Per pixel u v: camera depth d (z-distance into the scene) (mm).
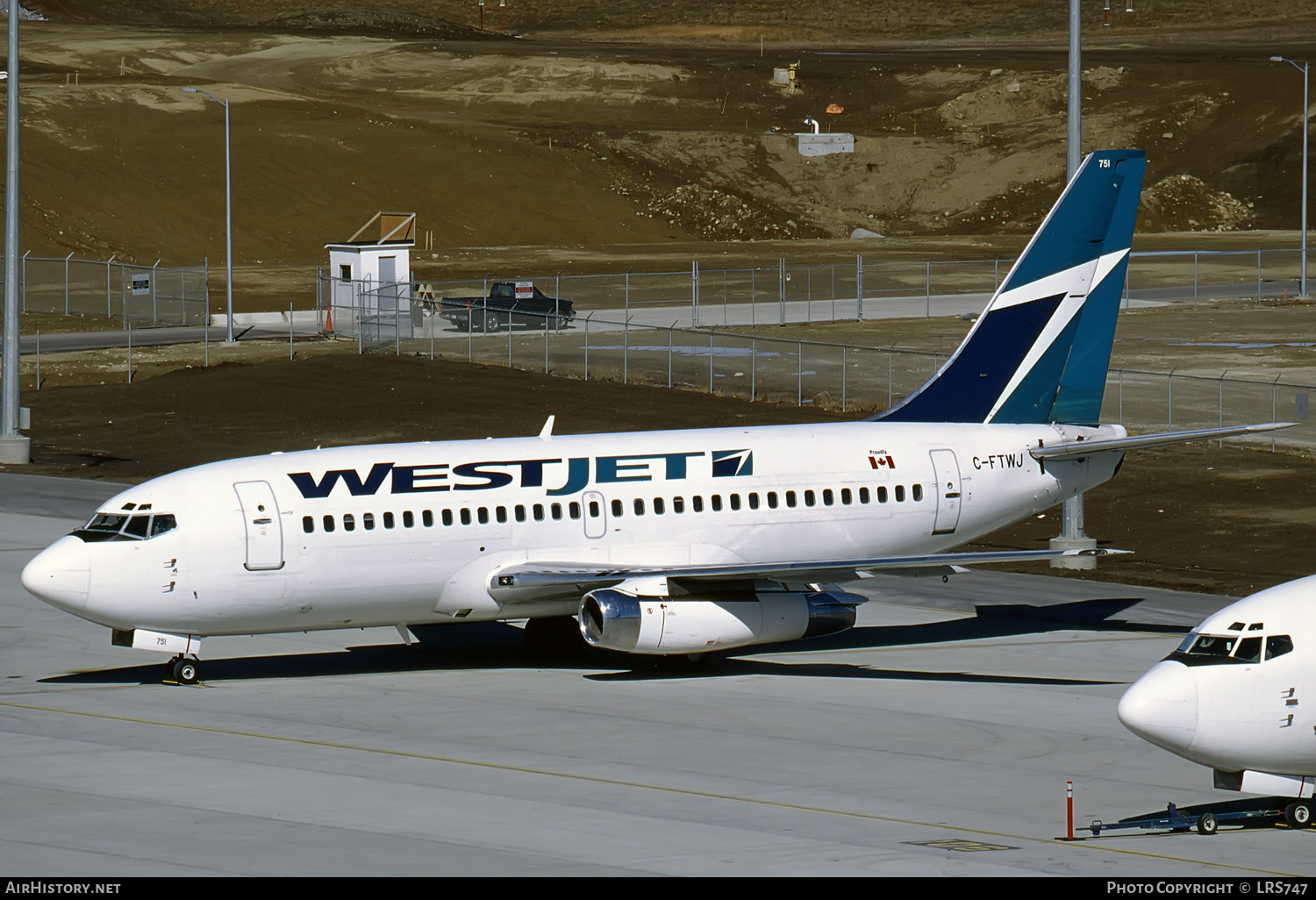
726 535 148500
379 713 128750
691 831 97250
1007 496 159125
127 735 120438
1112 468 163750
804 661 150125
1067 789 100562
